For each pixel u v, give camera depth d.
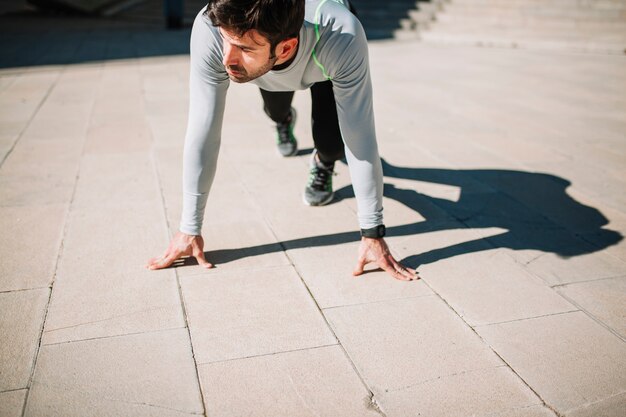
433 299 2.24
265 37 1.62
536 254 2.61
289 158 3.84
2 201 3.09
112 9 15.55
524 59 8.50
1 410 1.64
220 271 2.42
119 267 2.44
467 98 5.77
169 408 1.67
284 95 3.09
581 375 1.83
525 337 2.02
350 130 2.12
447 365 1.87
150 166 3.69
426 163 3.81
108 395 1.71
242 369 1.84
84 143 4.15
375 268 2.46
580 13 11.14
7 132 4.41
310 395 1.73
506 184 3.45
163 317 2.10
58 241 2.66
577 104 5.48
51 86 6.22
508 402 1.71
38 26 12.95
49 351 1.90
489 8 11.98
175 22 12.68
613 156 3.97
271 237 2.72
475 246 2.68
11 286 2.28
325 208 3.05
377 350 1.94
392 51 9.40
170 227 2.82
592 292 2.31
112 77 6.82
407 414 1.66
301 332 2.03
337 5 1.94
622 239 2.77
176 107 5.30
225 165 3.69
